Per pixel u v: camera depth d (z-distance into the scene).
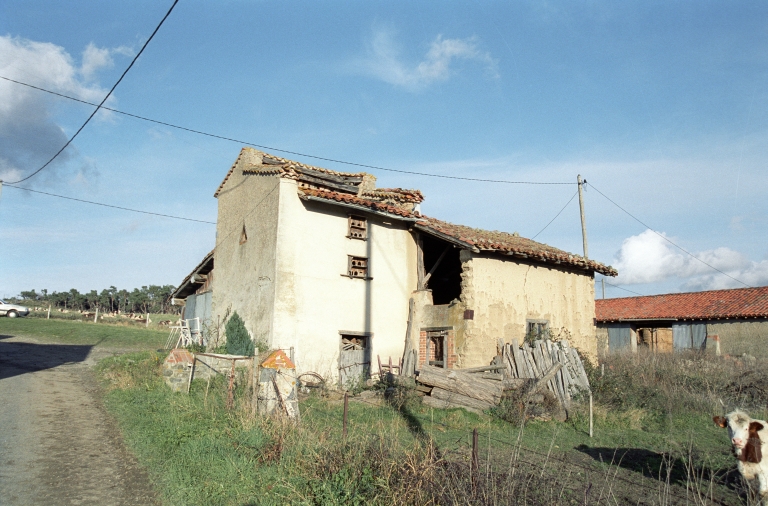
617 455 9.41
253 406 9.54
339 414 11.38
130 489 6.82
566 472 7.52
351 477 6.55
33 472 7.30
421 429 10.48
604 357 21.20
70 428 9.72
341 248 16.25
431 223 16.97
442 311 15.98
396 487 6.08
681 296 31.09
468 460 6.84
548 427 11.57
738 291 28.95
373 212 16.34
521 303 16.44
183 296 25.70
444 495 5.64
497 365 13.81
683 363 18.66
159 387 13.11
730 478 8.05
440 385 12.72
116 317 45.25
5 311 39.84
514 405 11.95
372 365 16.33
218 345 18.28
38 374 16.14
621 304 33.06
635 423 12.32
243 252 17.53
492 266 15.79
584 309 19.00
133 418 10.20
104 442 8.91
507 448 9.35
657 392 14.25
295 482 6.64
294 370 10.03
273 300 14.91
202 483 6.79
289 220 15.48
